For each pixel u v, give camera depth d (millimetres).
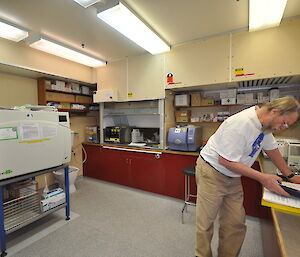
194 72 2408
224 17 1886
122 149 3066
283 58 1892
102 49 2744
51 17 1893
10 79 2688
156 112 3135
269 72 1957
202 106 2764
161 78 2691
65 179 2154
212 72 2279
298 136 2289
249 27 1931
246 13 1810
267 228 1425
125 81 3057
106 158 3311
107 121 3643
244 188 2174
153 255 1600
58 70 3057
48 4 1668
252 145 1176
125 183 3115
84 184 3322
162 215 2254
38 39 2199
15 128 1646
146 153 2840
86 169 3613
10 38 2201
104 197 2771
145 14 1837
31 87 2939
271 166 1634
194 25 2043
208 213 1311
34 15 1850
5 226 1684
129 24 1897
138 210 2375
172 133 2598
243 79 2094
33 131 1783
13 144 1634
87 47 2676
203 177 1348
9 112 1608
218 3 1657
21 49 2553
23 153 1707
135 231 1936
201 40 2342
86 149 3578
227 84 2365
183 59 2486
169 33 2230
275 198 921
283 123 1014
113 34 2285
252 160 1305
